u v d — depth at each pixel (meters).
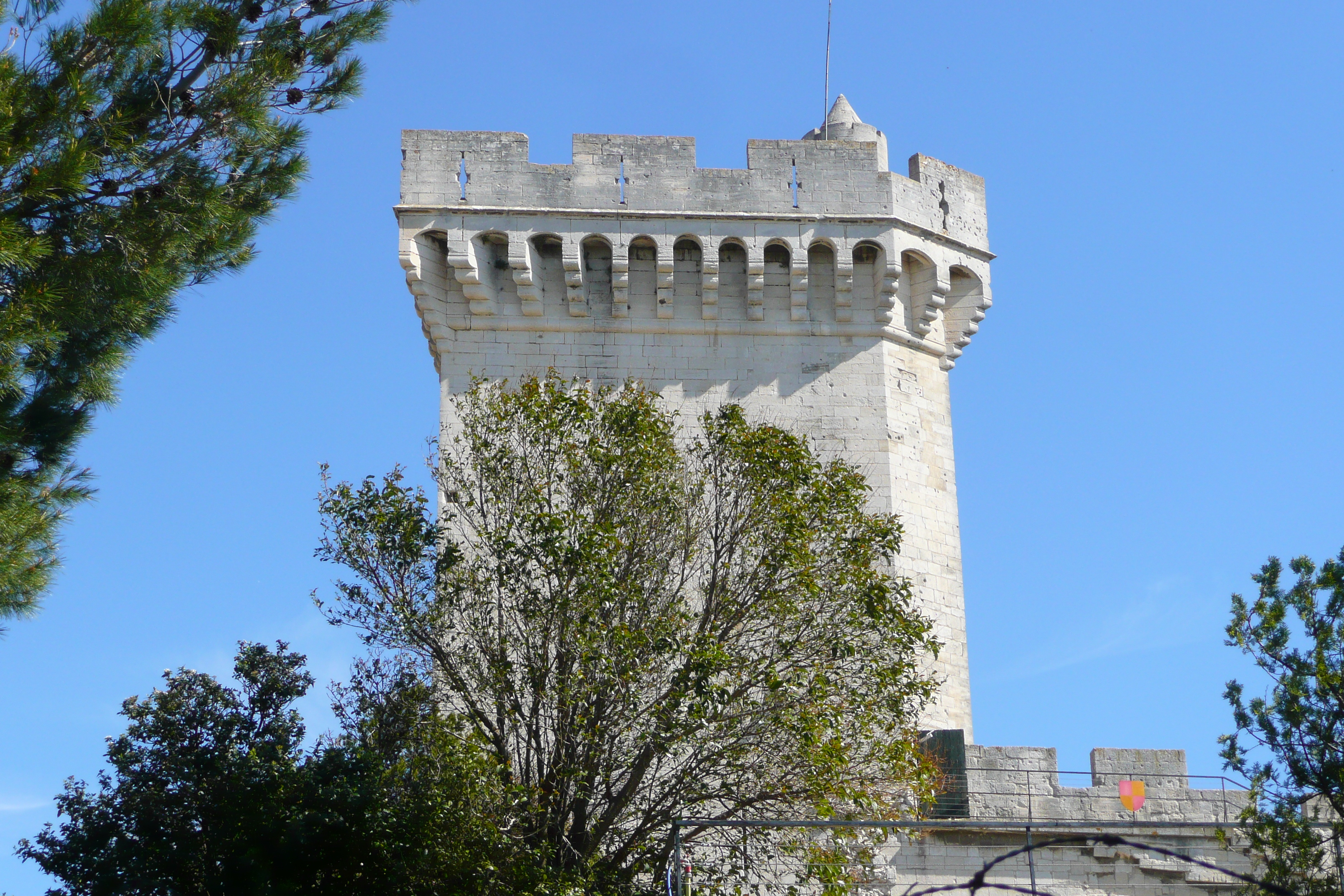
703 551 32.28
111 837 31.19
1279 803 28.00
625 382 35.28
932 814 33.84
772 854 30.48
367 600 30.34
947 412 40.88
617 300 39.44
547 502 31.36
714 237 39.66
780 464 31.83
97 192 25.42
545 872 27.28
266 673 33.03
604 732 29.06
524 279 39.09
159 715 32.28
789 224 39.97
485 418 32.47
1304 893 27.30
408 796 28.36
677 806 29.70
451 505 34.97
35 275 24.39
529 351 39.25
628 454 31.45
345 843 28.66
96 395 25.62
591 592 29.42
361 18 27.22
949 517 39.84
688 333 39.66
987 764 34.62
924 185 41.34
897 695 30.62
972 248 41.50
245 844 29.34
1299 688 28.19
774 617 30.80
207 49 26.06
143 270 24.94
